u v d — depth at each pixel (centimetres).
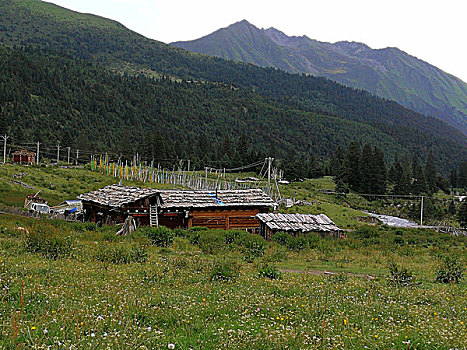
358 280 1991
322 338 941
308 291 1541
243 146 19900
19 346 736
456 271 2252
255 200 5322
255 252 2972
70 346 771
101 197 5028
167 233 3294
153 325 1020
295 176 16000
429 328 1061
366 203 13675
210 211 5103
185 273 1816
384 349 910
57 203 7375
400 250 4122
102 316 994
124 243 3062
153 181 12212
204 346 893
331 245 3962
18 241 2541
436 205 14412
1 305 1053
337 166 18975
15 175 9344
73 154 17862
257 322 1083
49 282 1408
